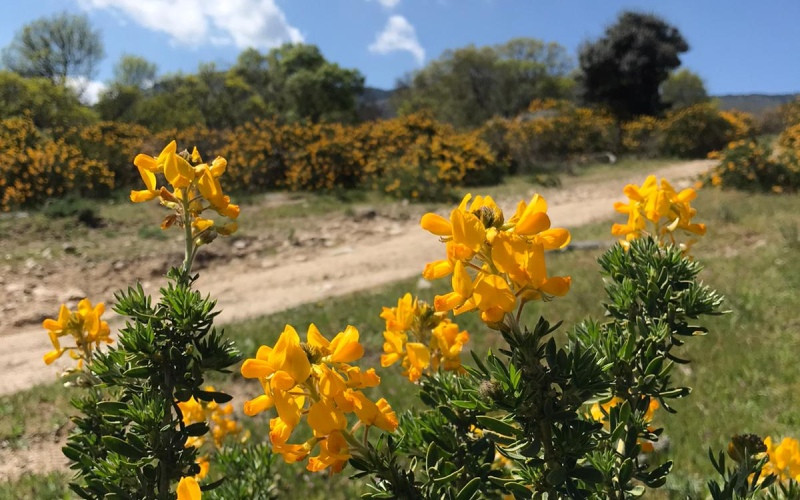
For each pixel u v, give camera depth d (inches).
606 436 59.9
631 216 78.5
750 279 282.5
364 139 871.1
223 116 1448.1
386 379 213.6
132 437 54.3
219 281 410.3
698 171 818.8
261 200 675.4
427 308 82.3
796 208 459.8
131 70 1911.9
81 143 760.3
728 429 156.9
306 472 159.0
